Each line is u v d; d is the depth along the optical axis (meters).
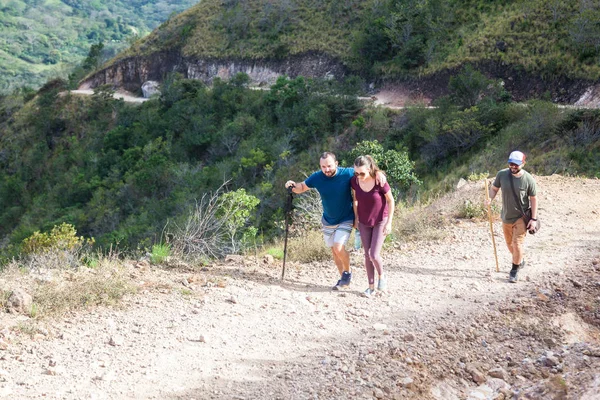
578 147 30.34
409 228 9.35
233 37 75.06
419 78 52.72
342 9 68.19
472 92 43.00
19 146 77.38
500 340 5.32
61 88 86.81
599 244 8.20
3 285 5.84
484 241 8.58
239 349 4.89
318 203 10.44
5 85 168.12
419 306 5.95
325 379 4.41
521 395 4.30
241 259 8.01
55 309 5.44
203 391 4.19
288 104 54.78
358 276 7.07
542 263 7.39
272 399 4.12
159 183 48.62
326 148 46.75
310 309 5.84
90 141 69.50
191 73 77.06
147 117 66.12
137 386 4.20
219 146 53.88
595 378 4.20
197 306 5.80
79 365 4.47
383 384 4.40
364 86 56.94
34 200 62.22
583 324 5.74
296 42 67.56
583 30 44.66
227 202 9.50
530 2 51.72
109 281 6.13
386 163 16.98
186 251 8.21
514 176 6.66
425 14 56.38
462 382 4.65
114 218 45.38
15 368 4.35
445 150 39.16
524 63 46.34
